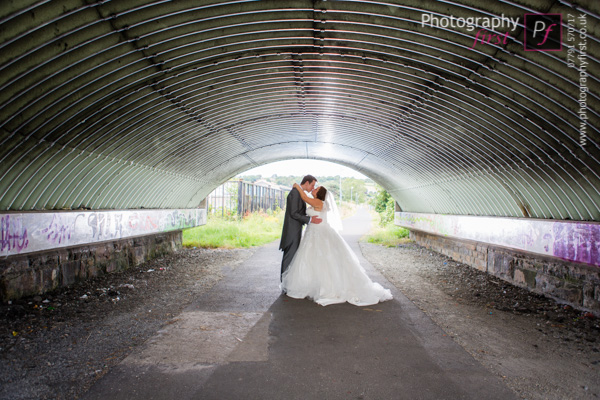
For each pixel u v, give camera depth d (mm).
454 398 2748
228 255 10266
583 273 5023
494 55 4219
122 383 2914
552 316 4852
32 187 5234
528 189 6324
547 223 5707
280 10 4203
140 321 4449
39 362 3256
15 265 4938
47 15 3248
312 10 4215
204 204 14297
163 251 10125
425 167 9883
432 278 7348
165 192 9883
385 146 10211
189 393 2779
